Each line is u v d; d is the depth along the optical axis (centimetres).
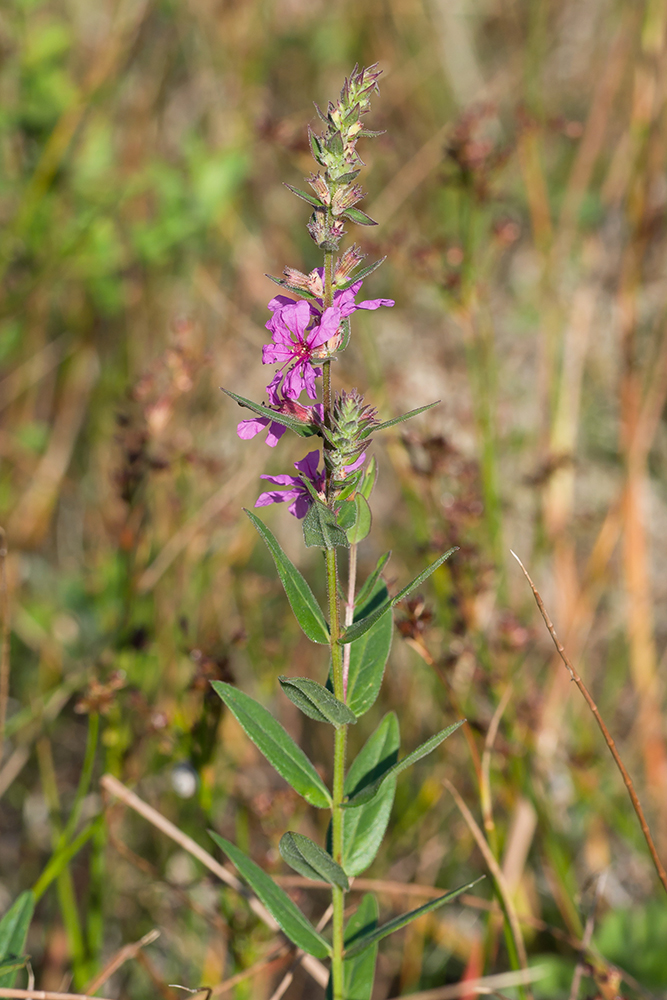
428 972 69
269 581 78
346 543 49
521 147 80
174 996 63
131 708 68
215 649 65
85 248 87
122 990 67
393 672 78
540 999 66
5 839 74
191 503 80
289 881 64
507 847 68
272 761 52
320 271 50
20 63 87
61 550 90
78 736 78
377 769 54
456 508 69
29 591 86
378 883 64
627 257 86
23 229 86
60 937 68
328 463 49
